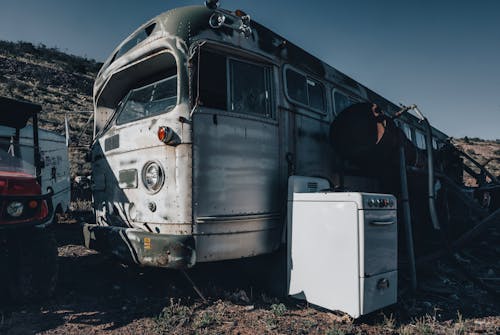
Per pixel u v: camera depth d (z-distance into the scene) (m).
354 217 3.34
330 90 5.52
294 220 3.88
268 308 3.68
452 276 5.37
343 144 5.03
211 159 3.58
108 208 4.45
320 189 4.31
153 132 3.75
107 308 3.53
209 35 3.78
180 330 3.08
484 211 5.75
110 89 4.80
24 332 2.92
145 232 3.59
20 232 3.59
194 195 3.44
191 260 3.30
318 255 3.61
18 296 3.46
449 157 9.47
